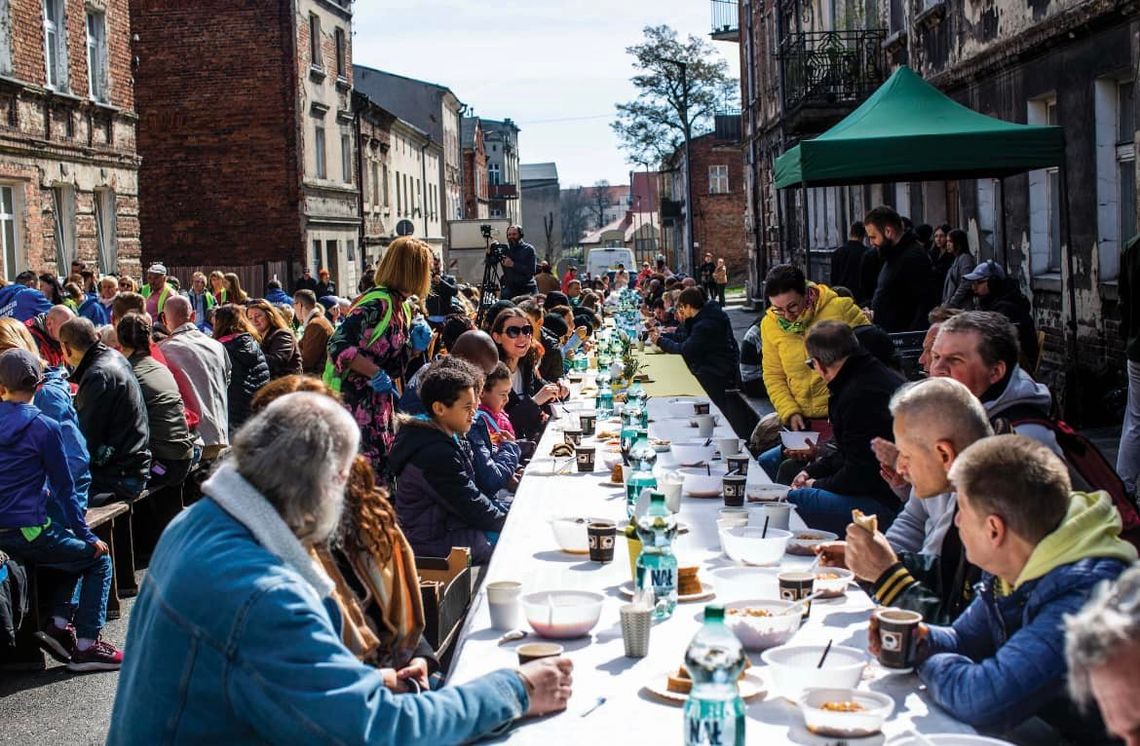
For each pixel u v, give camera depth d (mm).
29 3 19766
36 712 6281
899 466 4430
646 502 4801
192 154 34719
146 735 3000
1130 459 8102
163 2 34375
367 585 4254
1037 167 11367
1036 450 3410
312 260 35688
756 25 37844
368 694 3010
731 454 7316
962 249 13172
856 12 24094
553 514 5922
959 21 16781
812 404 9031
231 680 2943
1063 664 3180
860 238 15641
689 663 2955
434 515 6188
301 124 34719
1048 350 14203
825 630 3955
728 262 69500
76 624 7008
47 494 6848
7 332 7641
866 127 11656
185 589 2994
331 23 37844
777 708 3301
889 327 12102
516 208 110938
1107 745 3422
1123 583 1938
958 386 4324
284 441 3141
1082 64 12828
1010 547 3395
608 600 4383
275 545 3098
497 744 3170
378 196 44438
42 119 20219
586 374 13797
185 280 34656
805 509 6488
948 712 3312
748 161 41312
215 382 10570
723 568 4387
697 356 13352
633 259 62469
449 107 64938
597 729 3211
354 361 7859
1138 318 7961
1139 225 11391
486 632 4098
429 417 6250
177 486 9656
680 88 74375
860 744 3029
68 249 21297
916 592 3973
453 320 10797
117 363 8516
